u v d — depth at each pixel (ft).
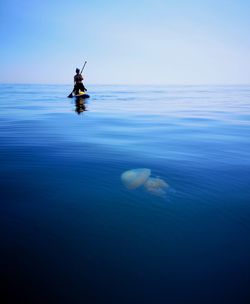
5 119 28.94
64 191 9.92
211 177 11.39
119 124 26.81
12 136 19.81
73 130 22.94
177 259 6.09
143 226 7.53
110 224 7.62
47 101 57.52
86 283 5.29
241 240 6.87
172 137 20.40
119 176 11.52
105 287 5.20
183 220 7.89
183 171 12.18
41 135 20.39
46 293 5.00
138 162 13.56
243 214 8.23
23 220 7.77
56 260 5.97
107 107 45.19
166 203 9.00
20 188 10.14
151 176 11.48
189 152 15.72
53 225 7.52
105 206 8.75
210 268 5.80
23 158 14.08
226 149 16.48
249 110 41.57
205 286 5.28
